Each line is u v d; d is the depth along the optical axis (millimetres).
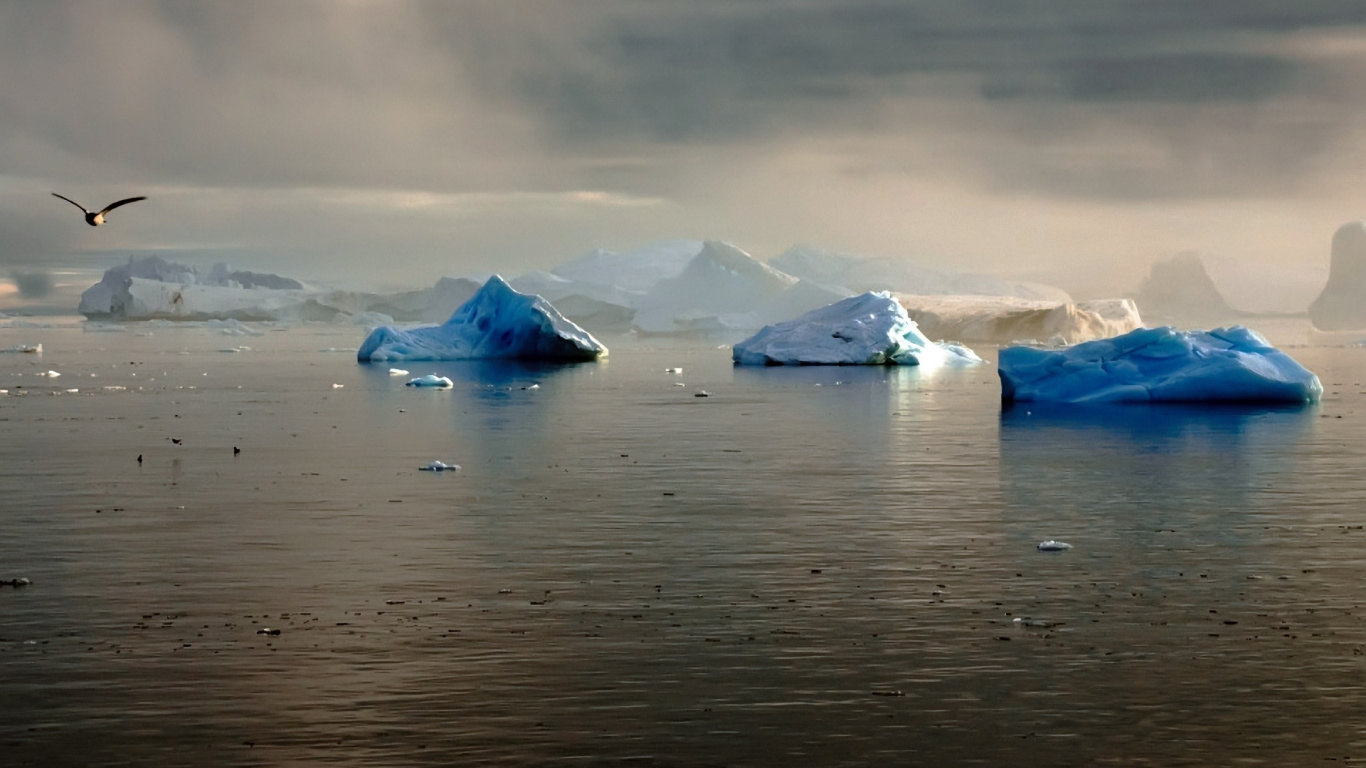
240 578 16172
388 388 50469
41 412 39906
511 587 15711
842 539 18531
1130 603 14914
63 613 14562
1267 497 22062
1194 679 12281
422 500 22000
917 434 32250
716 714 11461
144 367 67375
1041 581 15969
